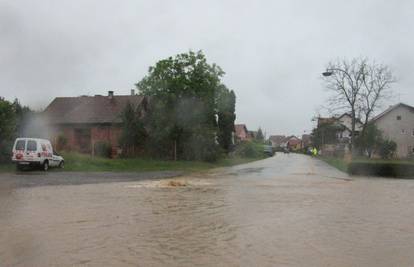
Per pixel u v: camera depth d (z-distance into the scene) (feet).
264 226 35.24
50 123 164.04
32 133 112.98
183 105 145.89
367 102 161.17
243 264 24.30
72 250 26.81
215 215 40.45
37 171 91.25
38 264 23.68
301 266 23.95
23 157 89.86
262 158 249.14
